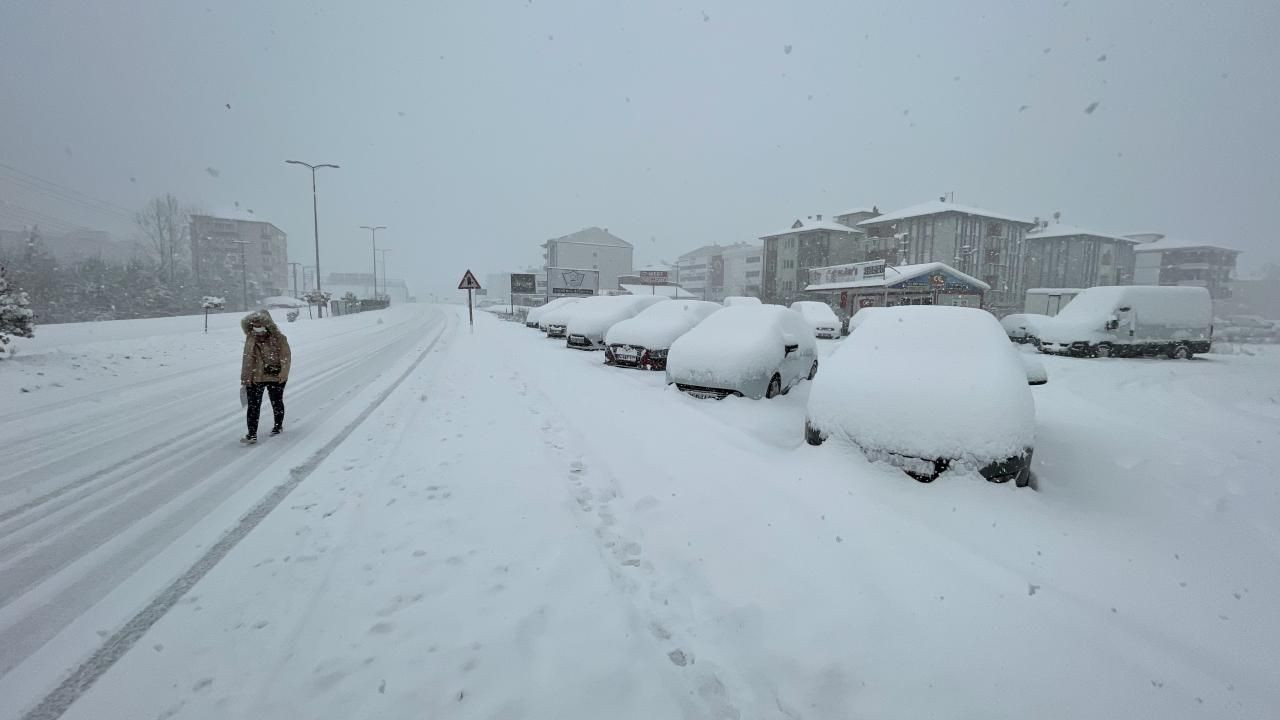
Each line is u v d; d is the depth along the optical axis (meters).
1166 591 2.86
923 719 2.06
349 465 4.81
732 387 6.94
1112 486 4.38
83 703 2.05
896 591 2.84
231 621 2.56
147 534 3.46
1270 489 4.39
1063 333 15.69
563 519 3.70
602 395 7.74
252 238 81.69
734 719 2.08
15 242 63.06
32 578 2.93
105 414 6.89
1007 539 3.28
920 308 5.52
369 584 2.88
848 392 4.45
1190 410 7.55
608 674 2.26
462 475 4.53
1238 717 2.04
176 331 18.73
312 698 2.09
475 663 2.29
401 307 70.00
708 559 3.23
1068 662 2.33
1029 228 49.50
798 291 54.88
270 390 5.85
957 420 3.89
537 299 60.88
